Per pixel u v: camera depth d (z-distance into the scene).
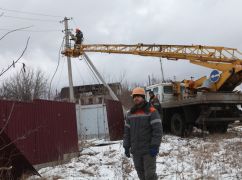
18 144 10.67
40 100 11.91
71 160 12.55
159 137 7.08
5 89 14.12
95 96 40.44
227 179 8.77
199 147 13.30
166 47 22.34
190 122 18.09
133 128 7.25
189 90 20.42
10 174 8.34
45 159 11.72
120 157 12.00
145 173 7.15
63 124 12.91
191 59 21.19
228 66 19.59
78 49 27.33
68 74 27.92
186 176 9.02
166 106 19.14
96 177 9.56
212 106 17.69
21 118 10.92
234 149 12.70
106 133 19.38
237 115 18.27
